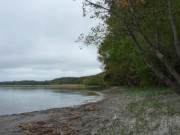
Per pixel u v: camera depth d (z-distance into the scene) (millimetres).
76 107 16781
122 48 22891
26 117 12609
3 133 8672
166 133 5855
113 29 8047
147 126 7000
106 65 38719
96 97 27297
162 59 6520
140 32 7242
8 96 36938
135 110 10453
